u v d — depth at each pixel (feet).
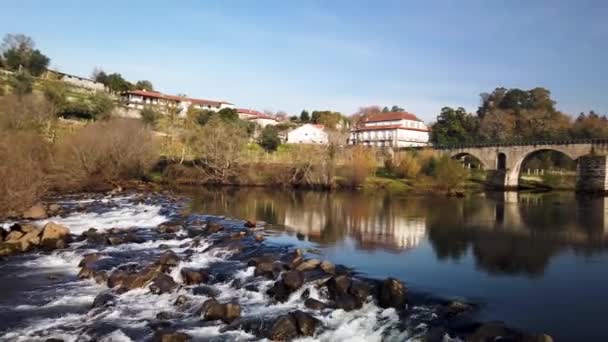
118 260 76.07
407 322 47.19
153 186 222.89
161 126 332.19
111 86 465.06
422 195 219.82
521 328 44.27
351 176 252.83
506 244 90.43
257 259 72.74
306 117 570.05
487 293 56.39
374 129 468.75
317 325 47.88
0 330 48.29
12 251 81.35
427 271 67.51
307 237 96.99
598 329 44.24
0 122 191.01
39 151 181.16
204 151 265.54
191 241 91.76
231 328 49.06
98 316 52.70
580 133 411.34
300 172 258.37
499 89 542.57
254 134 386.11
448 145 335.26
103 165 205.77
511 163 291.58
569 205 174.09
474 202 185.16
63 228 91.76
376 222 121.49
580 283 61.52
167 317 52.39
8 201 99.04
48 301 58.03
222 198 184.14
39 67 412.57
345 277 58.95
